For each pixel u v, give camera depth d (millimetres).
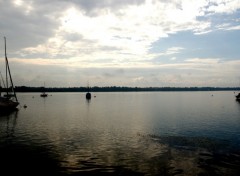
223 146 31594
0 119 59906
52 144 33281
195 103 124125
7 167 24344
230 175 22375
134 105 112188
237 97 146000
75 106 106188
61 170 23547
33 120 58000
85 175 22406
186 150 29844
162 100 158750
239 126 48125
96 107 100500
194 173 22766
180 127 47000
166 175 22359
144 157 27234
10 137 37781
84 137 37812
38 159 26688
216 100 155000
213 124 50719
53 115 69375
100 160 26328
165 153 28641
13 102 81500
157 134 40062
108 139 36312
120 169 23766
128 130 44000
